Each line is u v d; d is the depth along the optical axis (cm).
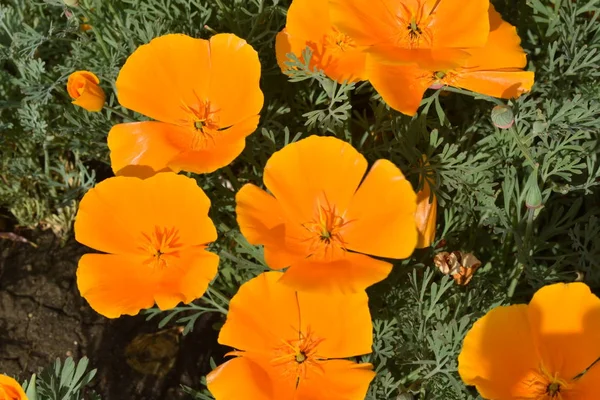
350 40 55
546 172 57
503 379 48
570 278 56
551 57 59
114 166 53
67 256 65
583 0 60
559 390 49
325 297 49
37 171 64
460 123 61
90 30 63
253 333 50
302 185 50
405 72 52
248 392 50
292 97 61
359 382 49
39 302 63
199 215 51
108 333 62
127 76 53
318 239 50
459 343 53
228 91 53
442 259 53
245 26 61
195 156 52
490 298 56
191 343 62
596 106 55
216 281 60
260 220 49
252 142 58
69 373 51
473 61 53
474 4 52
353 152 49
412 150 56
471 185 56
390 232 49
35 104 62
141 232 52
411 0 52
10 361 61
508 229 56
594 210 57
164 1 61
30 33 63
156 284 51
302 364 50
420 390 55
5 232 65
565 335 48
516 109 56
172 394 60
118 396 60
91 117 62
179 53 53
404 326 54
